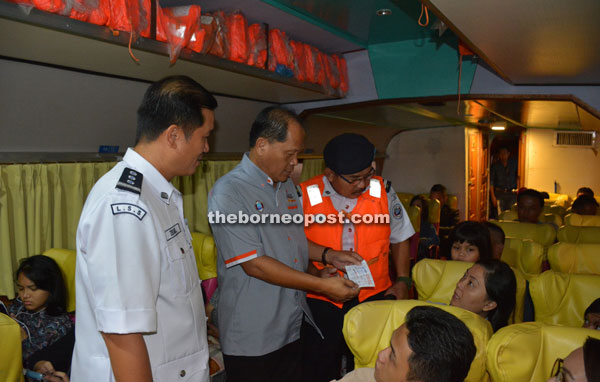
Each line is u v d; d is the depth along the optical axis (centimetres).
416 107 531
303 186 261
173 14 261
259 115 199
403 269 270
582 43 265
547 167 1012
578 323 262
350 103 507
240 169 207
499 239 336
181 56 265
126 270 115
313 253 240
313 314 252
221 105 455
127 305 114
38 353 261
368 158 228
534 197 471
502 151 1103
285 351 211
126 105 352
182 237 141
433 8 206
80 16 207
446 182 903
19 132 300
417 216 573
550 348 167
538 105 481
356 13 350
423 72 471
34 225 327
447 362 123
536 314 275
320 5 327
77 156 341
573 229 438
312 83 426
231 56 312
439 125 861
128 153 132
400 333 131
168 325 132
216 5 307
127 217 117
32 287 271
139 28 236
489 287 213
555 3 192
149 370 119
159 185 133
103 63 280
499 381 165
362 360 194
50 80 292
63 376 252
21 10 184
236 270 201
